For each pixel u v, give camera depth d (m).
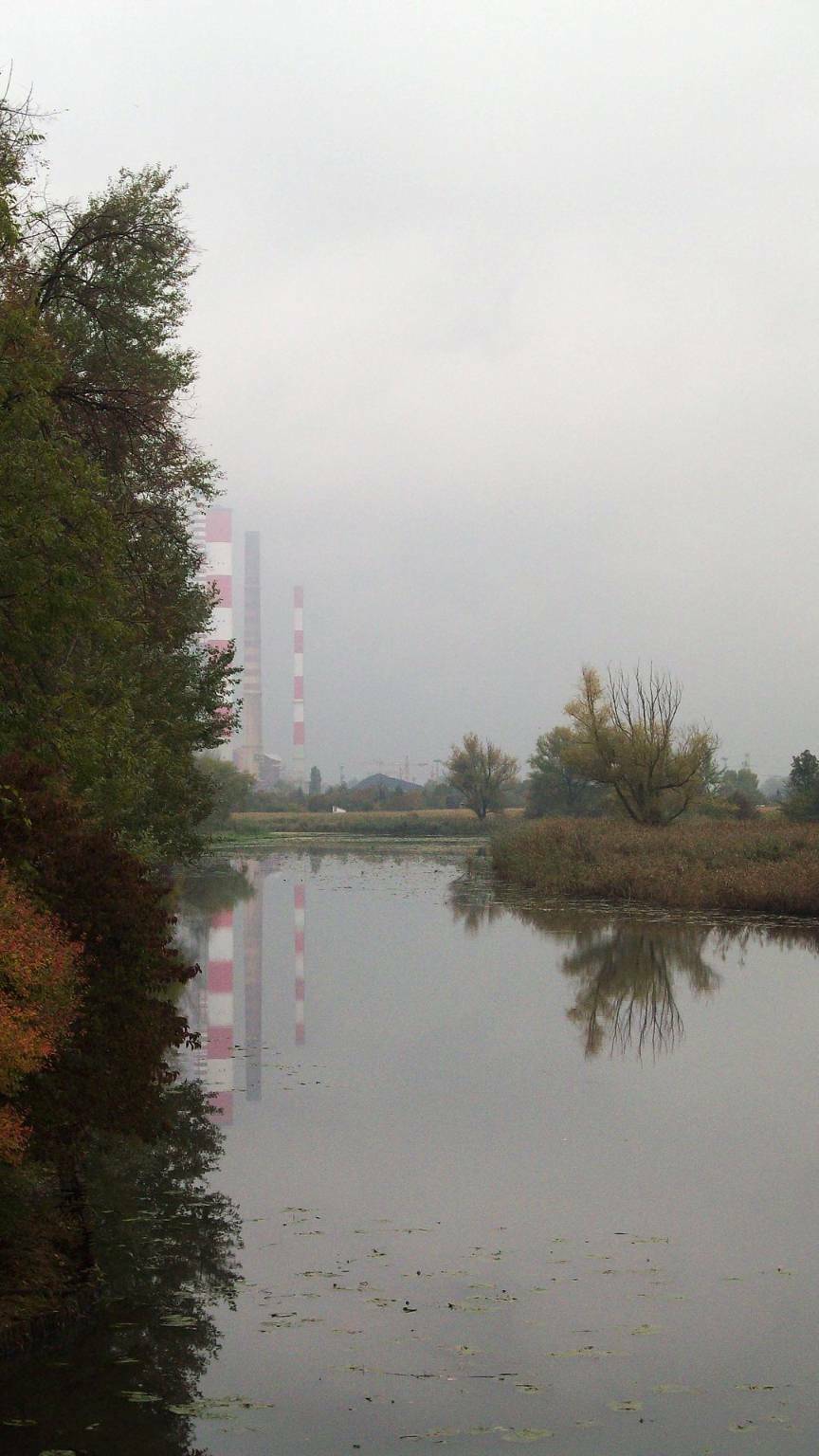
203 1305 9.81
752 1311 9.81
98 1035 11.42
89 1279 10.10
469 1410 8.17
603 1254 11.00
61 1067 11.23
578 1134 14.82
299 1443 7.71
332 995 24.69
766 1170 13.43
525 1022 21.92
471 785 124.31
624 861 47.78
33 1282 9.85
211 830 107.62
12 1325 9.08
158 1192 12.61
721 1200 12.44
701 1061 18.73
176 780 26.42
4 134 16.45
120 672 20.00
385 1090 16.89
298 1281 10.33
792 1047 19.72
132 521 22.45
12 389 13.12
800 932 34.81
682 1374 8.74
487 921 38.25
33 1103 10.98
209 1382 8.52
